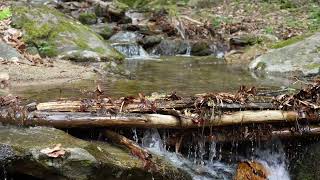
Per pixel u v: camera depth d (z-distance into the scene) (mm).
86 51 6750
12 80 5293
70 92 4867
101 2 12500
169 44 9250
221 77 6242
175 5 14273
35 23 6934
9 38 6527
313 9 11734
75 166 3559
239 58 8273
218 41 9547
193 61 8094
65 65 6203
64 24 7199
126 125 3990
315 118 4336
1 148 3549
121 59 7352
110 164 3650
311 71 6504
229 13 12484
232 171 4266
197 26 10695
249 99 4402
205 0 13781
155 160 3898
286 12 11953
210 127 4180
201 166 4215
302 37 8023
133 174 3740
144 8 13750
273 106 4320
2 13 7043
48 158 3537
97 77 5750
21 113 3838
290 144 4438
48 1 11234
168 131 4176
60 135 3752
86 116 3926
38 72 5680
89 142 3801
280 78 6281
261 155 4395
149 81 5746
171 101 4191
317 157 4301
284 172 4410
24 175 3627
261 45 8812
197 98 4234
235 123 4211
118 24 10656
